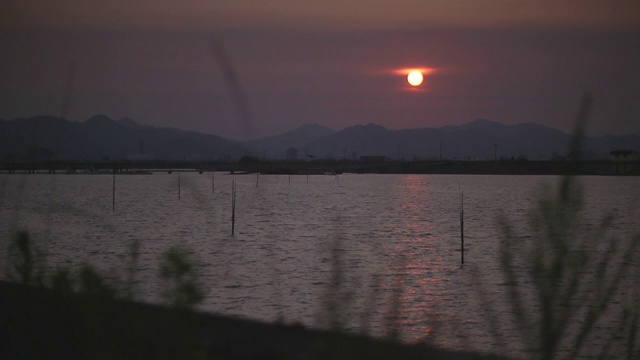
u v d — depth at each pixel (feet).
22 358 26.48
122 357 24.43
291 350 36.27
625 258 17.42
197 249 254.27
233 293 145.79
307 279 181.88
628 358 18.93
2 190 29.96
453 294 152.35
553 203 17.47
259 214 508.53
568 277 17.42
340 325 20.84
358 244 304.09
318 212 559.79
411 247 307.17
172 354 24.16
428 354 24.31
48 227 30.63
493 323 22.34
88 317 24.93
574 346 17.34
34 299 26.66
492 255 275.80
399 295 22.04
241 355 38.55
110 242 218.79
